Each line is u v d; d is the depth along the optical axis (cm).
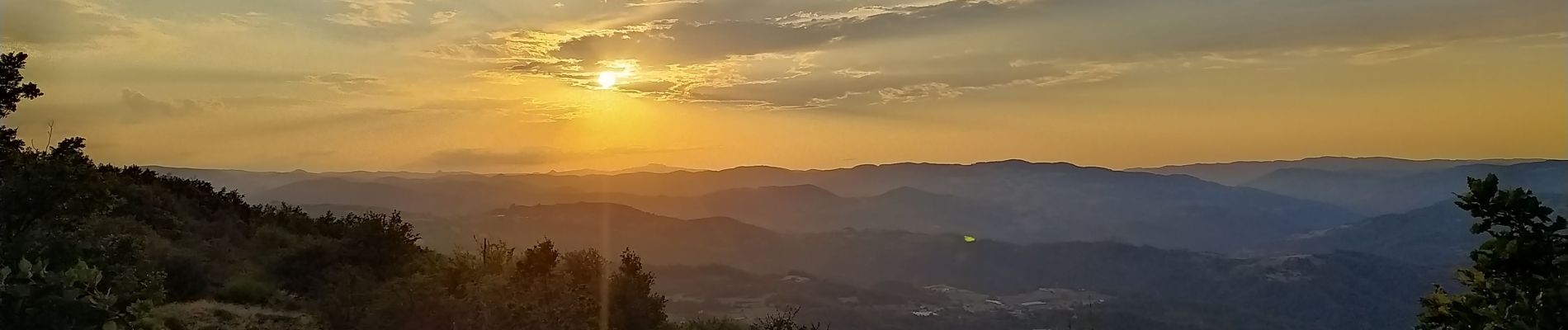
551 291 1495
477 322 1300
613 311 1831
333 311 1469
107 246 1039
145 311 1040
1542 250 751
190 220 2530
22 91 1177
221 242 2330
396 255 2200
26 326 693
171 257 1747
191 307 1534
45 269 751
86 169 1040
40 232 945
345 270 1961
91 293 741
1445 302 864
